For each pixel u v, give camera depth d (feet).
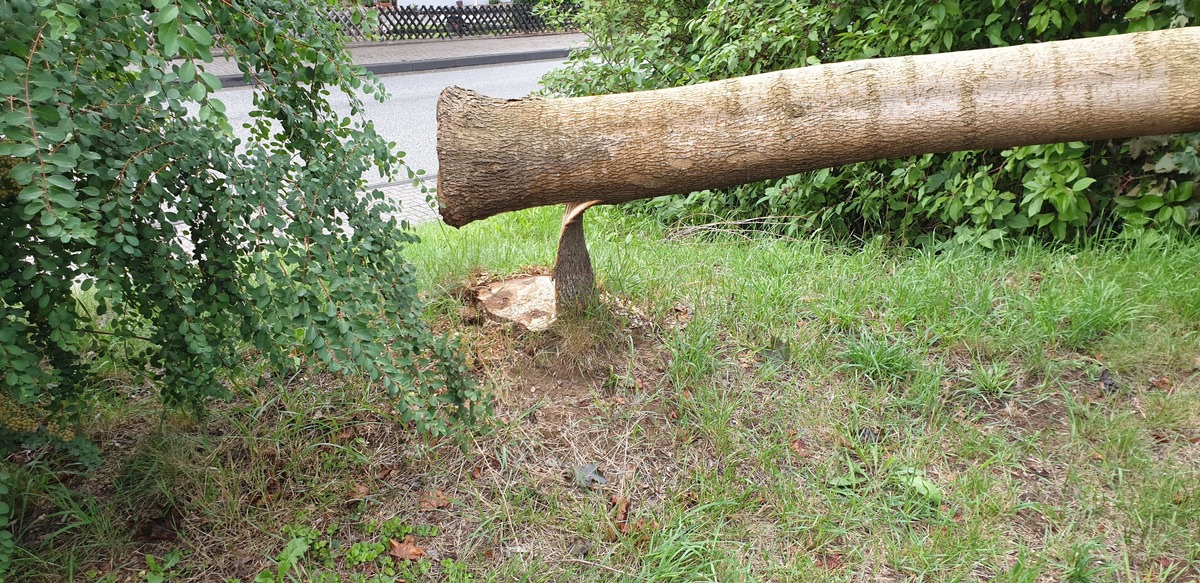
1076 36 15.15
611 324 11.38
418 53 53.36
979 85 8.77
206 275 7.65
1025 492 9.36
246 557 8.23
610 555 8.42
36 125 5.50
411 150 28.55
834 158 9.07
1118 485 9.39
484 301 12.14
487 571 8.22
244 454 9.36
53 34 5.24
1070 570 8.18
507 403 10.34
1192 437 10.09
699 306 12.44
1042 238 15.38
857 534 8.80
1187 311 12.10
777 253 14.53
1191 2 13.07
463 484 9.25
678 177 8.95
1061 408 10.73
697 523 8.80
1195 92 8.68
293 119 7.56
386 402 10.16
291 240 7.12
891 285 13.12
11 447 8.00
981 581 8.20
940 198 15.31
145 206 6.49
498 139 8.63
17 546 7.96
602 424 10.19
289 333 7.40
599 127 8.77
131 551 8.21
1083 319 11.93
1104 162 14.85
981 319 12.07
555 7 22.11
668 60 19.99
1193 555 8.38
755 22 17.66
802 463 9.78
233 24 6.95
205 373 8.13
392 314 7.93
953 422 10.36
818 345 11.69
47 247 6.72
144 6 6.57
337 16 8.63
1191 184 13.87
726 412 10.16
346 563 8.26
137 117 6.56
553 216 18.04
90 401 9.21
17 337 6.70
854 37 16.24
